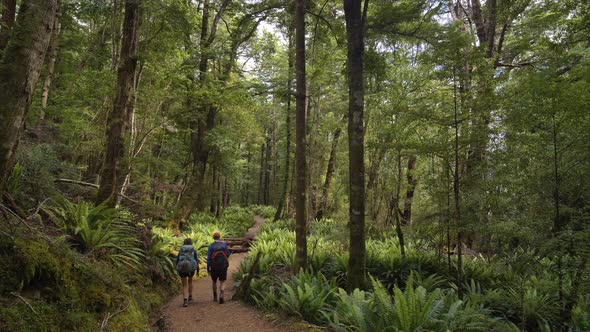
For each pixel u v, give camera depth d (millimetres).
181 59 15117
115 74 12234
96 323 4133
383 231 14961
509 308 6875
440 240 8781
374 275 8891
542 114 6387
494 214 7293
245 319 6102
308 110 22406
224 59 18266
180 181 23062
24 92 4219
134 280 6520
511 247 7727
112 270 5805
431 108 8172
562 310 6309
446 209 7891
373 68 9766
